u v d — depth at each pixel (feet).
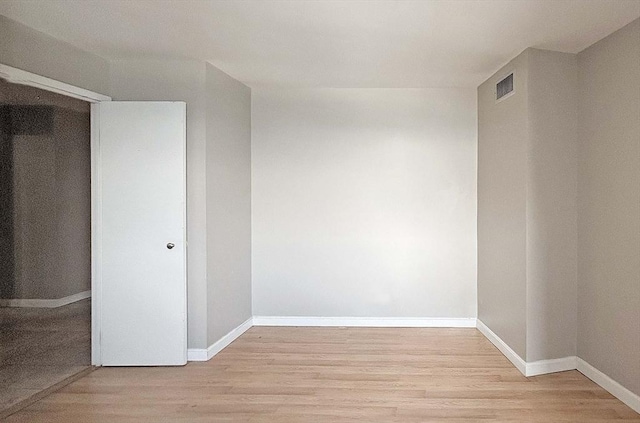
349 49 16.46
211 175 18.34
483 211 21.25
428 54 16.99
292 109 22.61
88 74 16.83
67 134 17.11
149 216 17.08
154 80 17.92
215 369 17.03
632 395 13.71
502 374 16.47
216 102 18.83
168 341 17.21
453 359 18.04
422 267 22.49
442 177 22.38
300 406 13.97
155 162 17.03
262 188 22.68
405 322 22.57
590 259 15.81
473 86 22.09
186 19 13.67
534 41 15.49
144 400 14.40
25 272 16.96
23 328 16.93
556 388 15.23
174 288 17.13
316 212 22.63
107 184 17.08
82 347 17.26
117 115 17.03
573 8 12.71
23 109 16.99
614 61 14.52
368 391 15.06
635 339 13.58
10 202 17.16
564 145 16.55
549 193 16.44
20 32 13.98
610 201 14.69
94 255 17.17
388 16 13.35
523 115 16.52
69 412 13.61
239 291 21.29
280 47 16.24
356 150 22.56
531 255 16.37
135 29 14.52
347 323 22.67
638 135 13.39
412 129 22.44
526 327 16.35
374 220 22.58
